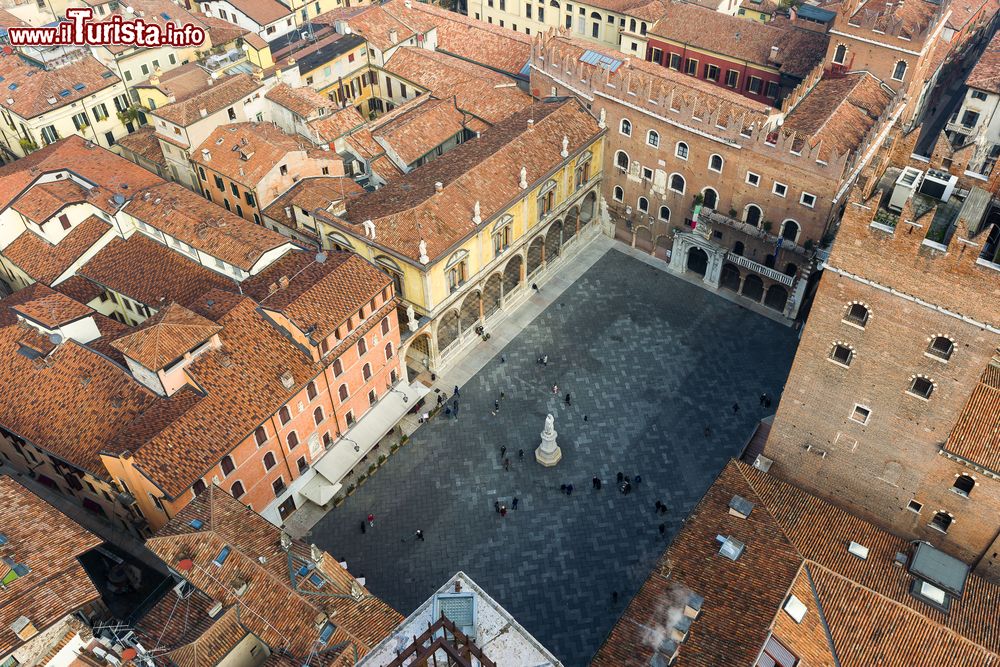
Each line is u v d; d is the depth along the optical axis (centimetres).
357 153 8906
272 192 8388
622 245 9612
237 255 7519
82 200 8325
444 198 7600
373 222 7475
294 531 6712
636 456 7238
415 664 3562
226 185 8619
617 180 9219
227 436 5994
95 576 6284
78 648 4681
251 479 6312
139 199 8225
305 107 9050
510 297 8669
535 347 8294
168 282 7819
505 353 8231
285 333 6600
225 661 4884
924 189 5072
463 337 8244
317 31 11156
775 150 7650
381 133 9050
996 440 4984
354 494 7000
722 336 8350
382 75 10612
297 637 4844
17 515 5072
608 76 8581
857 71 8475
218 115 8950
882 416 5316
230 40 10512
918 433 5206
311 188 8225
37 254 8275
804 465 6012
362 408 7262
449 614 3969
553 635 6006
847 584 4762
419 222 7344
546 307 8750
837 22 8325
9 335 6944
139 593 6178
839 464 5816
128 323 8350
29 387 6656
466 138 9562
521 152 8281
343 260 7044
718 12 10544
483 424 7538
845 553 5009
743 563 4922
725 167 8144
